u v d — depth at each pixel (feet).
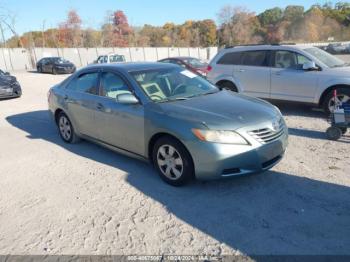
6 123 27.61
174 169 13.75
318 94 24.80
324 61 25.31
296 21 271.69
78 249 10.13
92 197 13.38
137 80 15.65
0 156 18.95
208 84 17.58
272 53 27.35
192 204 12.49
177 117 13.34
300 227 10.76
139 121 14.65
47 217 12.02
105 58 90.33
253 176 14.60
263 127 13.04
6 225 11.64
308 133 21.29
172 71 17.20
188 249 9.93
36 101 39.09
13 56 143.84
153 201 12.82
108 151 18.90
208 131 12.46
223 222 11.23
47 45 196.34
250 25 260.62
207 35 267.18
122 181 14.74
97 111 17.04
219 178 12.66
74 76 19.84
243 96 16.28
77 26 202.80
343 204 12.06
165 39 249.55
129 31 229.04
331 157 16.81
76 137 20.16
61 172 16.12
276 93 27.14
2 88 39.75
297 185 13.67
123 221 11.53
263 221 11.19
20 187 14.65
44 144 20.90
